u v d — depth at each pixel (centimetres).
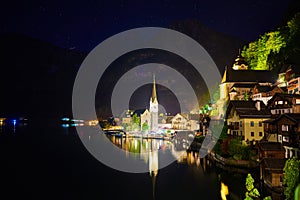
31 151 9844
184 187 5034
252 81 10319
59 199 4619
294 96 6462
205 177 5603
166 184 5306
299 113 5516
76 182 5653
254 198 3756
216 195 4500
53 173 6462
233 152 6053
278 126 5700
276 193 4066
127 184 5428
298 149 4878
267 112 6881
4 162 7812
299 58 8444
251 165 5722
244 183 4903
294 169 3253
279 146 5241
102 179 5875
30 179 5928
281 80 8575
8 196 4791
